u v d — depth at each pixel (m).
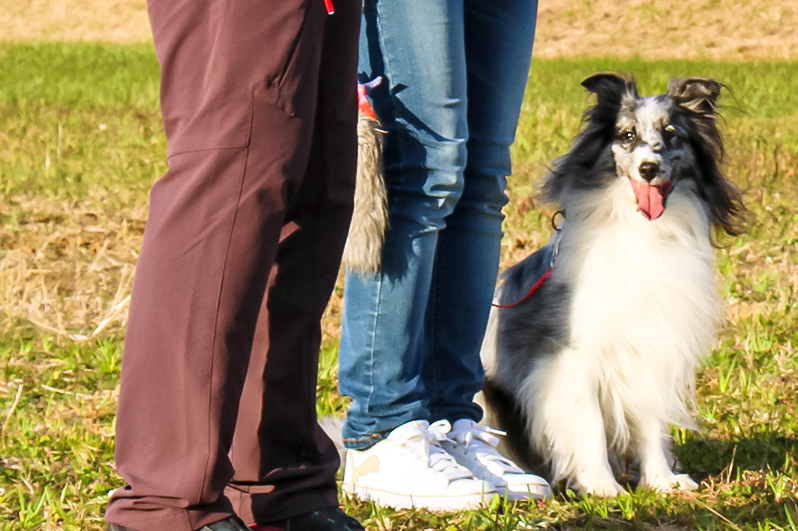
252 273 2.30
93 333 6.37
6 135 14.63
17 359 5.92
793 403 5.20
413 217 3.57
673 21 31.83
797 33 29.72
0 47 31.22
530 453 4.65
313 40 2.34
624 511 3.64
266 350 2.59
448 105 3.48
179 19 2.36
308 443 2.67
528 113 16.17
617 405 4.37
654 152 4.31
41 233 8.91
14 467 4.25
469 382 4.01
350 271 3.64
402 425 3.73
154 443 2.31
